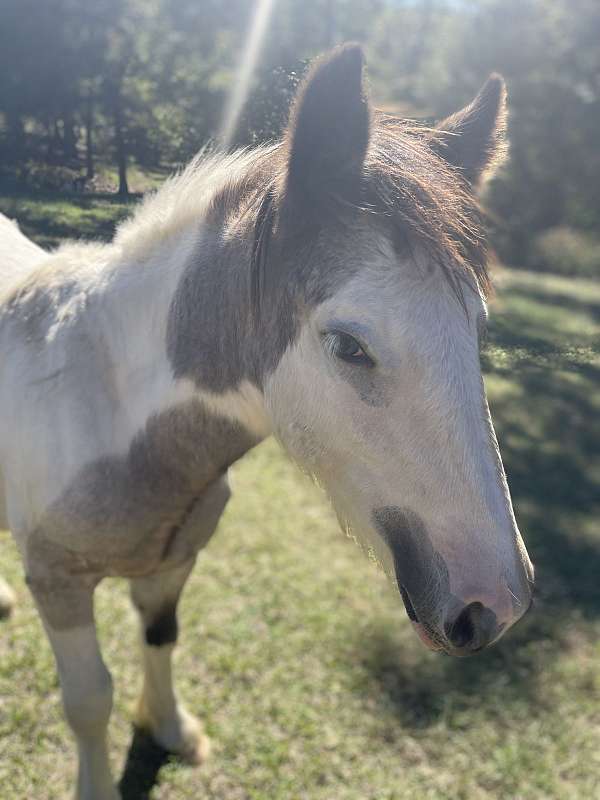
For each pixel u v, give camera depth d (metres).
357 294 1.07
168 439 1.47
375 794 2.07
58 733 2.13
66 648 1.66
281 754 2.15
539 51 9.90
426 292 1.06
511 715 2.38
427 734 2.27
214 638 2.55
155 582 1.87
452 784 2.12
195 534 1.70
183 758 2.10
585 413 3.77
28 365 1.61
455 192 1.17
